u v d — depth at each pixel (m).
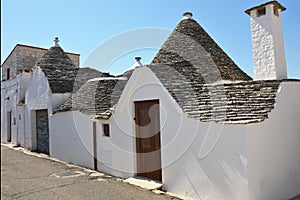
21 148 17.38
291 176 6.80
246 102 6.68
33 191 7.44
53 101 13.88
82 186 7.92
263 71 8.46
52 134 13.71
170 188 7.30
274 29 8.34
